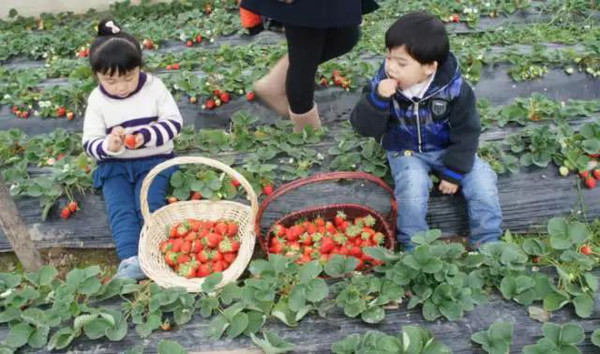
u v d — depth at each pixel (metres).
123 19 8.33
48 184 3.66
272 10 3.43
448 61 3.04
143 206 3.09
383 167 3.65
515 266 2.72
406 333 2.41
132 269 3.06
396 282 2.66
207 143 4.06
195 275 3.00
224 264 3.07
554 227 2.85
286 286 2.74
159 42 6.98
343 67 5.25
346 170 3.70
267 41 6.84
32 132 5.20
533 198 3.58
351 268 2.75
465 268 2.81
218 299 2.79
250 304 2.66
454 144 3.17
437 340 2.54
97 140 3.31
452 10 7.13
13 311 2.70
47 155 4.12
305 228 3.28
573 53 5.35
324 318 2.65
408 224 3.24
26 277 2.87
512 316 2.61
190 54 6.00
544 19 7.07
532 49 5.68
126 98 3.37
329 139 4.11
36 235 3.68
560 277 2.72
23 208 3.71
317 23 3.39
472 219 3.29
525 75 5.31
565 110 4.08
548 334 2.46
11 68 6.63
